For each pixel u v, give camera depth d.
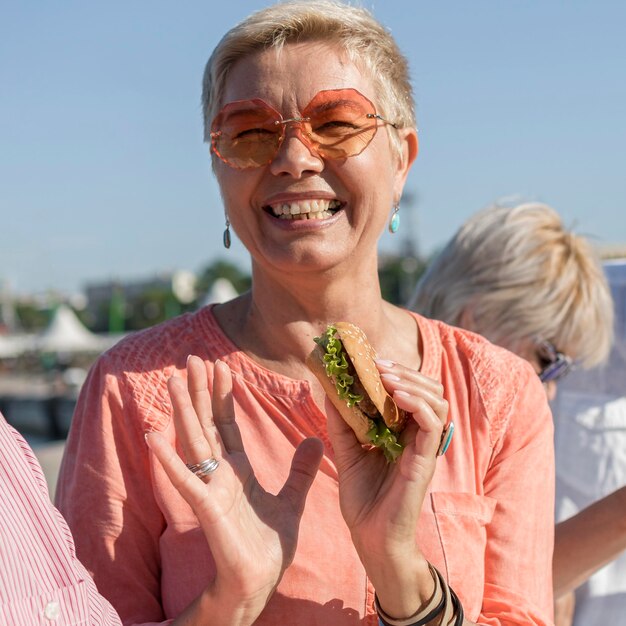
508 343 3.30
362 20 2.19
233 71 2.19
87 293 131.12
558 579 2.74
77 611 1.62
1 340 67.38
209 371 2.26
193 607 1.94
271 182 2.14
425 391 1.94
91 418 2.20
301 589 2.04
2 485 1.60
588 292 3.32
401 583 1.95
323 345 2.04
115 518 2.11
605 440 3.53
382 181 2.20
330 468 2.15
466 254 3.42
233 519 1.89
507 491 2.25
